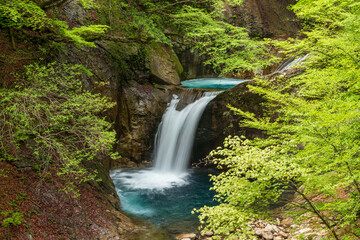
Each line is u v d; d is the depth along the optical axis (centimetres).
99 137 542
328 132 328
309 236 464
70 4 996
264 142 418
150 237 595
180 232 624
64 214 528
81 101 535
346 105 334
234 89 1058
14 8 585
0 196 457
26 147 592
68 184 589
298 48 444
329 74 423
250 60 1053
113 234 571
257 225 597
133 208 759
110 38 991
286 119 429
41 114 552
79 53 924
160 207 771
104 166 906
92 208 609
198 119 1138
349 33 393
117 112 1090
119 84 1100
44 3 777
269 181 342
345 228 380
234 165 351
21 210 462
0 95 494
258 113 991
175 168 1144
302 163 364
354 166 332
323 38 423
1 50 684
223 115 1088
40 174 552
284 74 871
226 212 329
